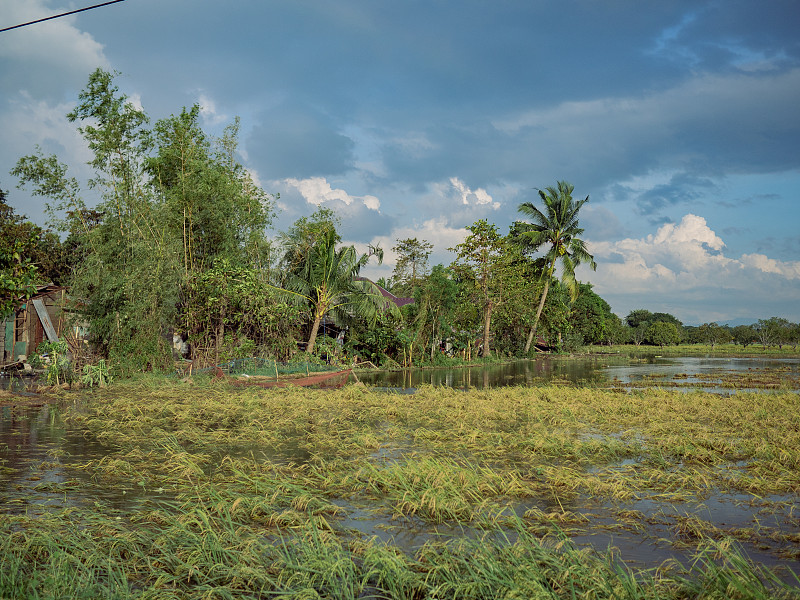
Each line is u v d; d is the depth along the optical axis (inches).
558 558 225.9
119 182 997.8
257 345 1099.9
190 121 1249.4
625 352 3122.5
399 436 519.2
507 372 1488.7
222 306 1042.7
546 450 463.8
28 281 702.5
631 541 266.1
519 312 2174.0
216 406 651.5
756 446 474.6
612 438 521.0
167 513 281.4
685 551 253.8
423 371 1461.6
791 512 307.9
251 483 345.1
